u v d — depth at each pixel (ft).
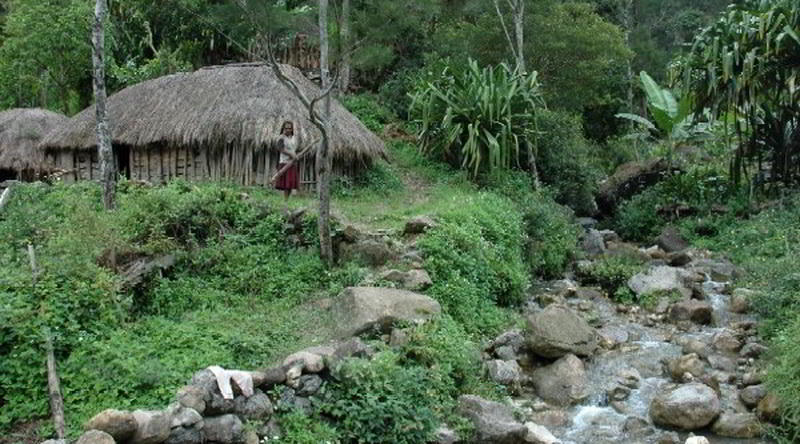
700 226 46.26
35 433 19.30
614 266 38.22
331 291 27.43
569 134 54.49
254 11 29.94
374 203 40.65
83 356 20.99
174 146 42.27
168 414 17.97
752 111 42.09
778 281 30.07
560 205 49.34
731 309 32.76
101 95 31.04
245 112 40.40
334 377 20.95
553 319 27.71
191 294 26.55
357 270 28.22
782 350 24.49
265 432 19.34
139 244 28.43
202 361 21.25
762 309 29.71
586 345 27.61
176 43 65.57
